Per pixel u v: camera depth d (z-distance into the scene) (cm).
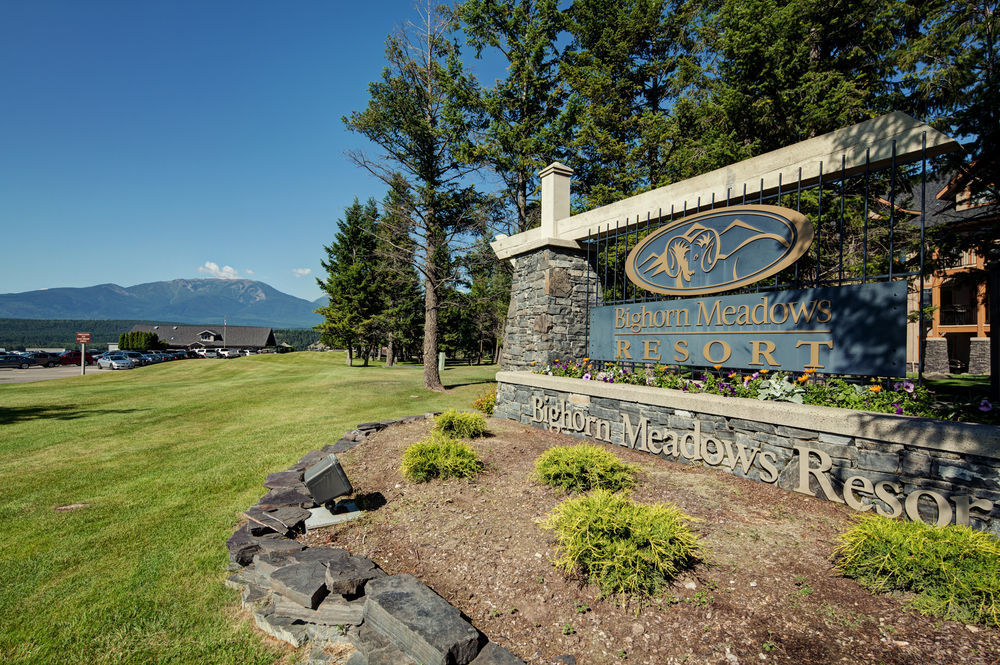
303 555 383
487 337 4828
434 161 2022
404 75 1909
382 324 3628
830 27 1162
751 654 256
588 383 722
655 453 608
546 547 376
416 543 408
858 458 424
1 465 775
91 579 402
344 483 462
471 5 1862
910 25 1130
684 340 671
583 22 1891
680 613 290
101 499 602
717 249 632
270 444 920
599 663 263
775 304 559
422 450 560
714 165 1282
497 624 301
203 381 2370
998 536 343
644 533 319
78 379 2555
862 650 253
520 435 756
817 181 561
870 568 306
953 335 2264
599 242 939
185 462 783
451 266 2102
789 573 320
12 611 357
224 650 314
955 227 824
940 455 377
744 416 509
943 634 260
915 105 1087
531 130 1967
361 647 286
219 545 465
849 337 491
